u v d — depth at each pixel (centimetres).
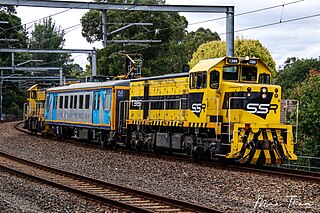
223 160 1936
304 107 2475
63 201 1257
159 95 2327
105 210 1161
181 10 2473
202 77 1956
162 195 1341
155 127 2398
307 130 2445
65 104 3312
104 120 2758
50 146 2841
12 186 1485
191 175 1686
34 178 1603
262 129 1831
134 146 2533
